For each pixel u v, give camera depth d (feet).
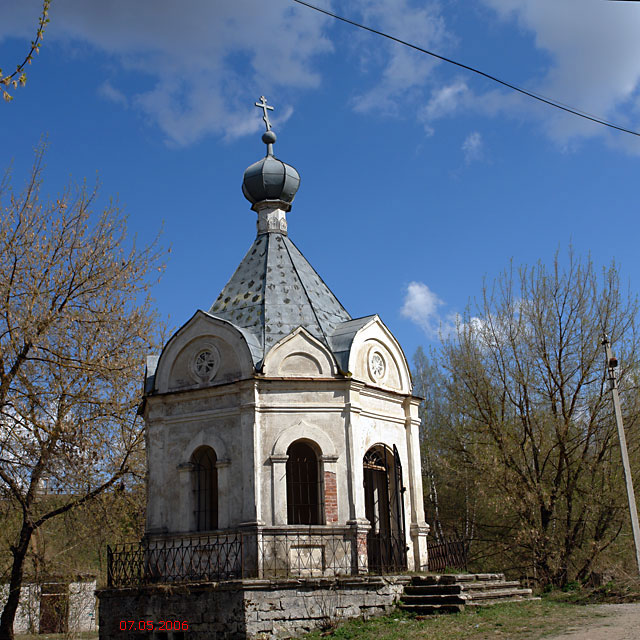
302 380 69.87
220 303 80.18
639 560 77.05
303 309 77.20
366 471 82.69
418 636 53.47
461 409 111.45
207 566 66.23
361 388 72.43
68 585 88.33
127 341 85.97
